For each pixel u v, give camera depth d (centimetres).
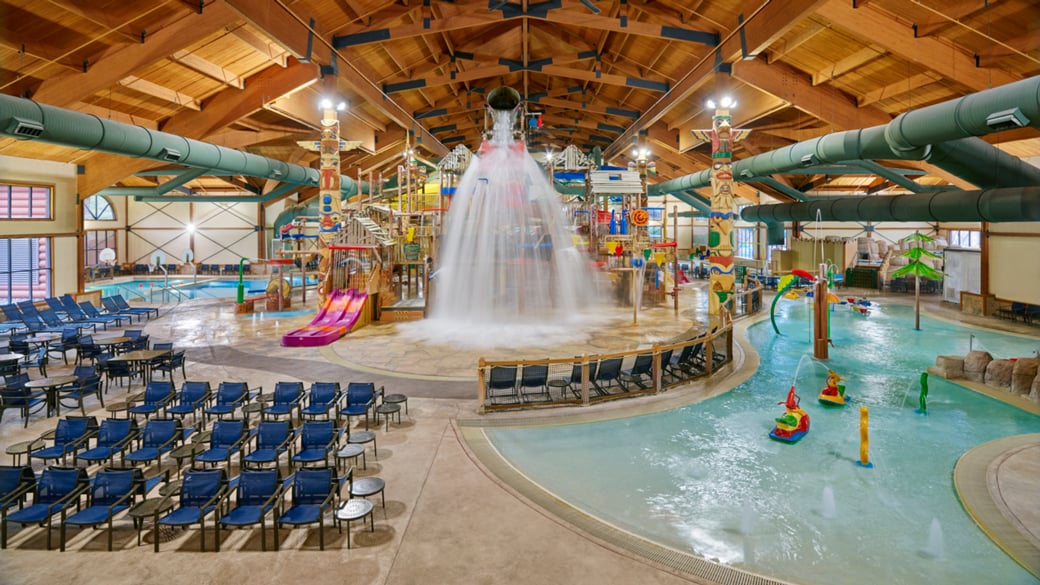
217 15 1525
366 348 1703
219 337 1917
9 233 2225
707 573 575
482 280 2286
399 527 659
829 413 1147
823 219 2564
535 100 3306
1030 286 2173
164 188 3066
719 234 2102
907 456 919
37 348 1535
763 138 2767
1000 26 1280
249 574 564
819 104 1967
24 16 1288
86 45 1465
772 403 1205
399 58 2408
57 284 2431
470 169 2430
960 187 2278
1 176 2164
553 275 2356
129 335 1599
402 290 2575
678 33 1906
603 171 2686
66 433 854
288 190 3531
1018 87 1024
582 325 2097
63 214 2452
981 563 612
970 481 799
